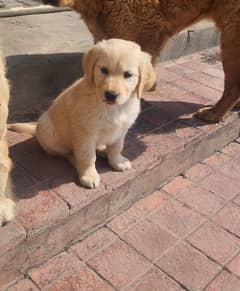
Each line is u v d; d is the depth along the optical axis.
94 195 0.63
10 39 0.97
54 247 0.62
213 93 0.99
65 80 0.92
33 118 0.83
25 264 0.58
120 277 0.61
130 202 0.73
